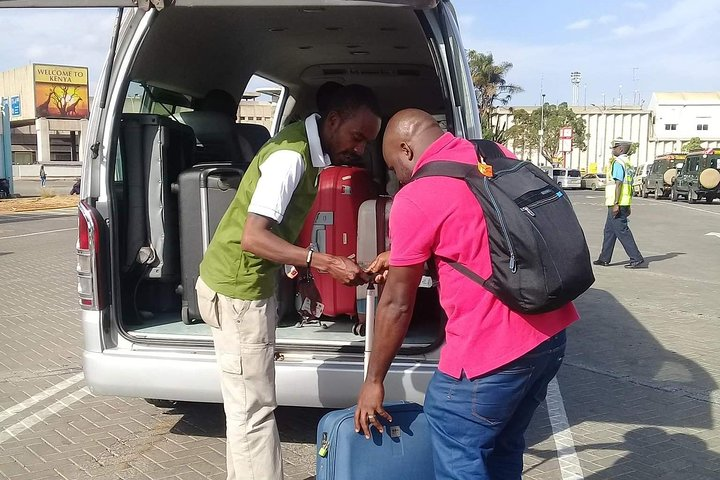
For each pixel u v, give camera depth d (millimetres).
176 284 4531
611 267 11773
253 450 3309
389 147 2752
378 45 5547
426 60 5906
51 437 4496
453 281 2500
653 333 7230
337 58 6055
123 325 4145
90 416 4852
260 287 3262
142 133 4328
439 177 2500
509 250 2367
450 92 3914
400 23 4809
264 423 3344
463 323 2510
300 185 3197
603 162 66875
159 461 4141
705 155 31453
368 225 4035
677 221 21547
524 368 2484
